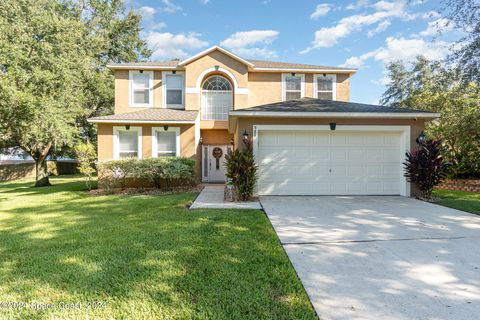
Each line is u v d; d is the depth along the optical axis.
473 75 10.87
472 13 10.06
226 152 16.50
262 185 10.25
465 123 13.09
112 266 3.90
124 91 15.91
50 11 12.21
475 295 3.10
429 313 2.77
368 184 10.29
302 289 3.22
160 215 7.12
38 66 10.65
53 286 3.35
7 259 4.23
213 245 4.71
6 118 10.44
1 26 9.71
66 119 12.22
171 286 3.29
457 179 13.51
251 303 2.92
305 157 10.26
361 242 4.91
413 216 6.87
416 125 10.09
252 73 16.56
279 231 5.60
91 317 2.72
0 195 12.22
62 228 6.04
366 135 10.27
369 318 2.69
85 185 15.92
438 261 4.04
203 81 16.22
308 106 10.90
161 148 14.14
